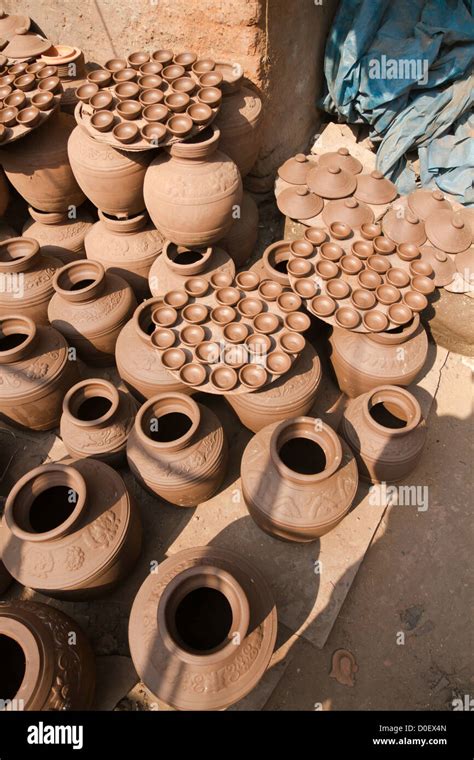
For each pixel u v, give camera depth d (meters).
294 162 3.60
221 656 1.81
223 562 2.13
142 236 3.35
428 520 2.88
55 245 3.62
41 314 3.32
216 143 2.86
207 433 2.57
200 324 2.87
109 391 2.69
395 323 2.89
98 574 2.18
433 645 2.51
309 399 2.77
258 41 3.13
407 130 3.72
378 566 2.74
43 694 1.80
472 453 3.12
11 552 2.18
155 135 2.74
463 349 3.45
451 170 3.71
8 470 3.07
